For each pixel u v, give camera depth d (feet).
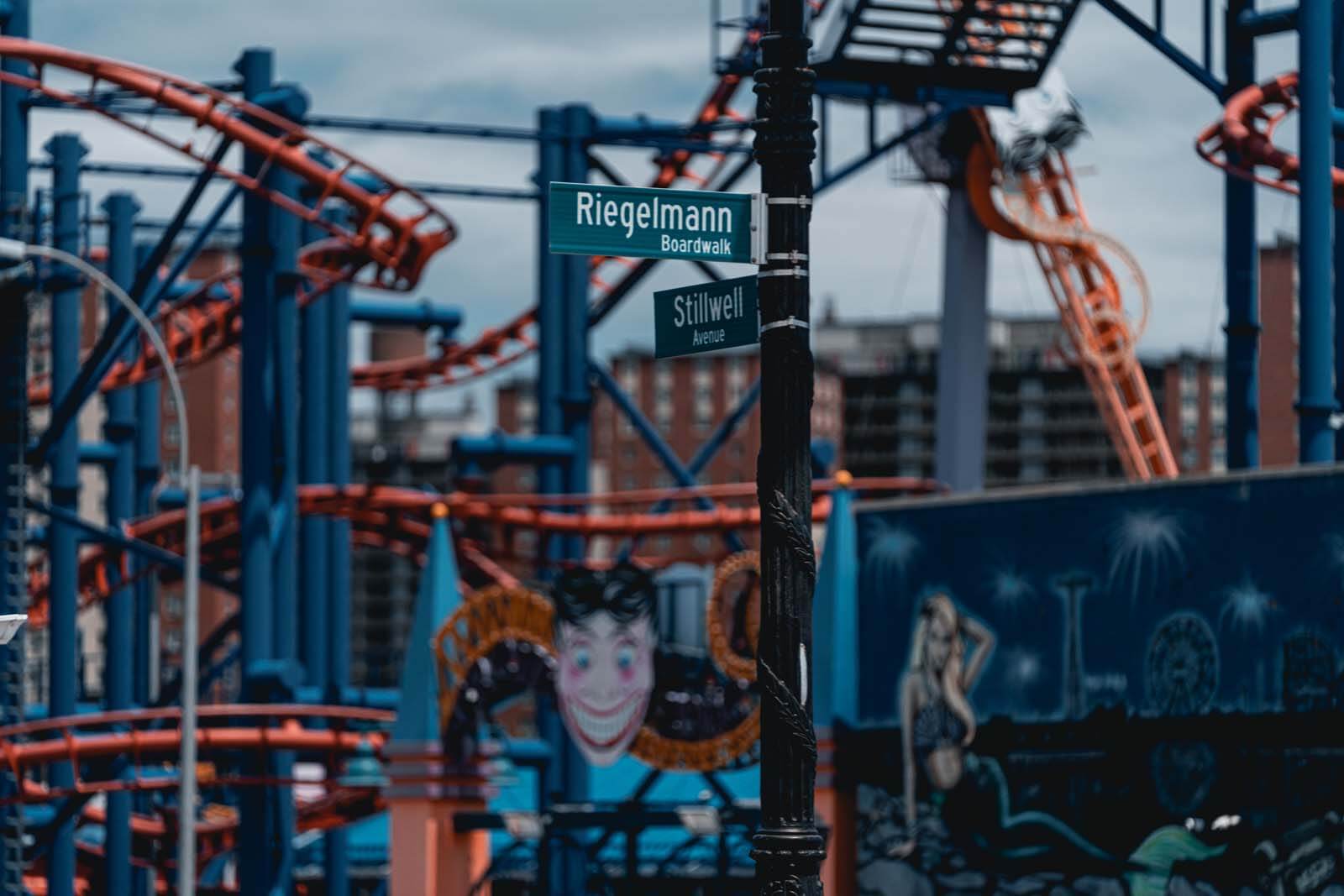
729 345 66.08
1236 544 136.77
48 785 192.44
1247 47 165.99
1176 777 139.23
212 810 220.84
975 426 224.53
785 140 64.95
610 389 216.74
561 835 167.94
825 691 158.30
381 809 205.36
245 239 180.24
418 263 183.52
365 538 237.25
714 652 160.76
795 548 63.36
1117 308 242.17
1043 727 146.72
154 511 261.03
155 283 231.91
